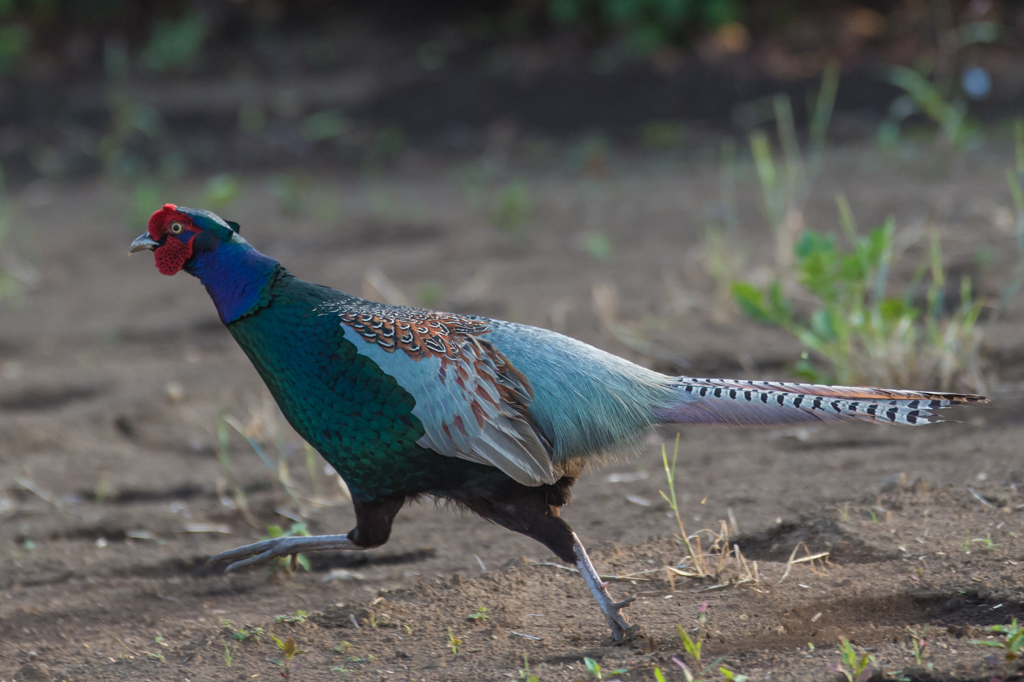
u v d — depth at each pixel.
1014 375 9.66
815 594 6.27
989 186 15.30
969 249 12.75
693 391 6.24
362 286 14.16
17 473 9.61
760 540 7.21
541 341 6.25
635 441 6.24
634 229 15.96
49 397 11.47
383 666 5.97
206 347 12.97
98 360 12.64
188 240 6.24
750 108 22.06
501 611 6.55
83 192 20.81
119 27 26.72
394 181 20.66
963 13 23.84
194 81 25.05
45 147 22.84
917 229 13.47
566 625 6.33
